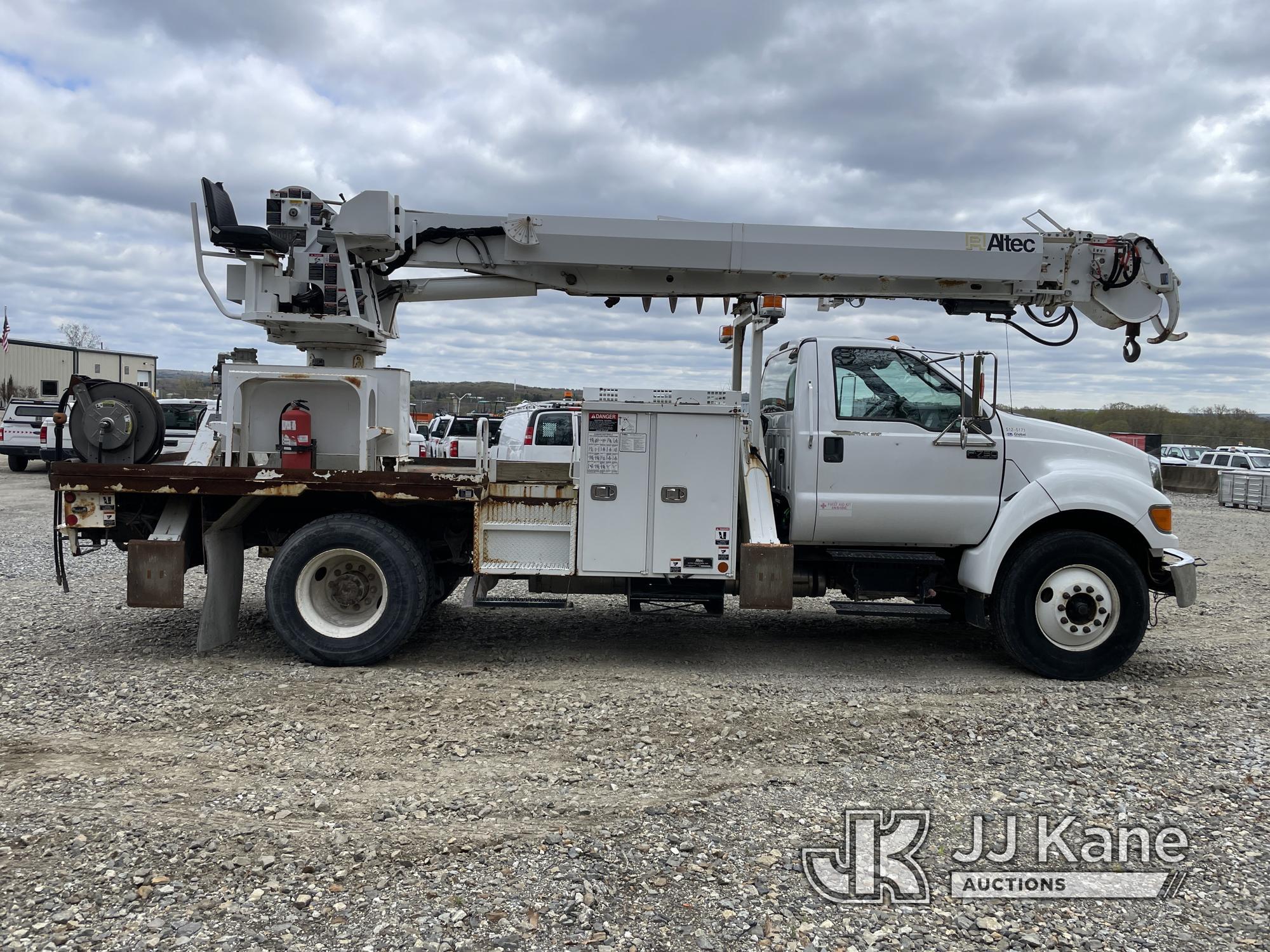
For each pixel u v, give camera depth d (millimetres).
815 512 6422
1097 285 6738
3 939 2793
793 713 5273
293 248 6496
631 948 2830
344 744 4617
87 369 49875
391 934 2867
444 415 20328
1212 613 8922
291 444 6285
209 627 6418
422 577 6211
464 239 6559
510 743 4688
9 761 4301
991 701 5633
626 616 8297
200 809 3777
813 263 6543
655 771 4328
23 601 8281
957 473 6406
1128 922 3047
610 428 6195
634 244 6484
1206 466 29969
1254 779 4305
